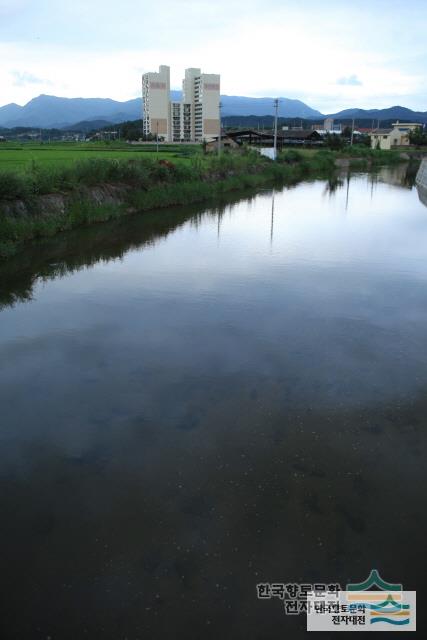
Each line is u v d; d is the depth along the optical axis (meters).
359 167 54.16
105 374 6.24
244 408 5.43
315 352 6.89
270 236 15.70
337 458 4.59
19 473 4.39
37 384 5.97
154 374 6.24
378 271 11.47
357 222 18.62
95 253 12.73
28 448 4.75
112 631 3.04
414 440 4.86
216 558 3.53
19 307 8.77
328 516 3.90
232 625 3.09
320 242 14.84
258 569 3.45
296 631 3.07
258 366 6.45
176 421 5.19
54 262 11.75
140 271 11.29
